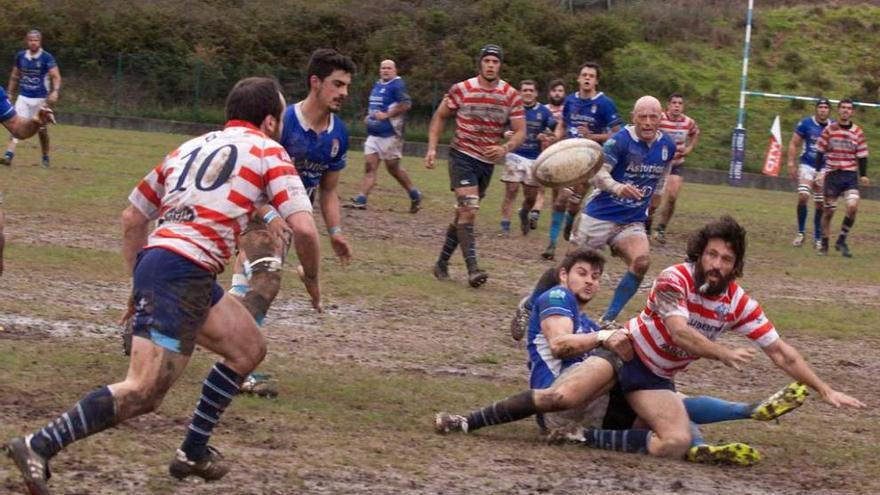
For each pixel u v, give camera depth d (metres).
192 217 11.54
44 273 25.22
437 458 14.41
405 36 95.06
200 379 17.28
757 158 88.50
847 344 25.36
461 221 28.34
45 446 10.93
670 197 41.53
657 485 13.84
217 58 93.75
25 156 51.75
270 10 98.25
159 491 12.17
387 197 48.78
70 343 19.09
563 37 95.81
